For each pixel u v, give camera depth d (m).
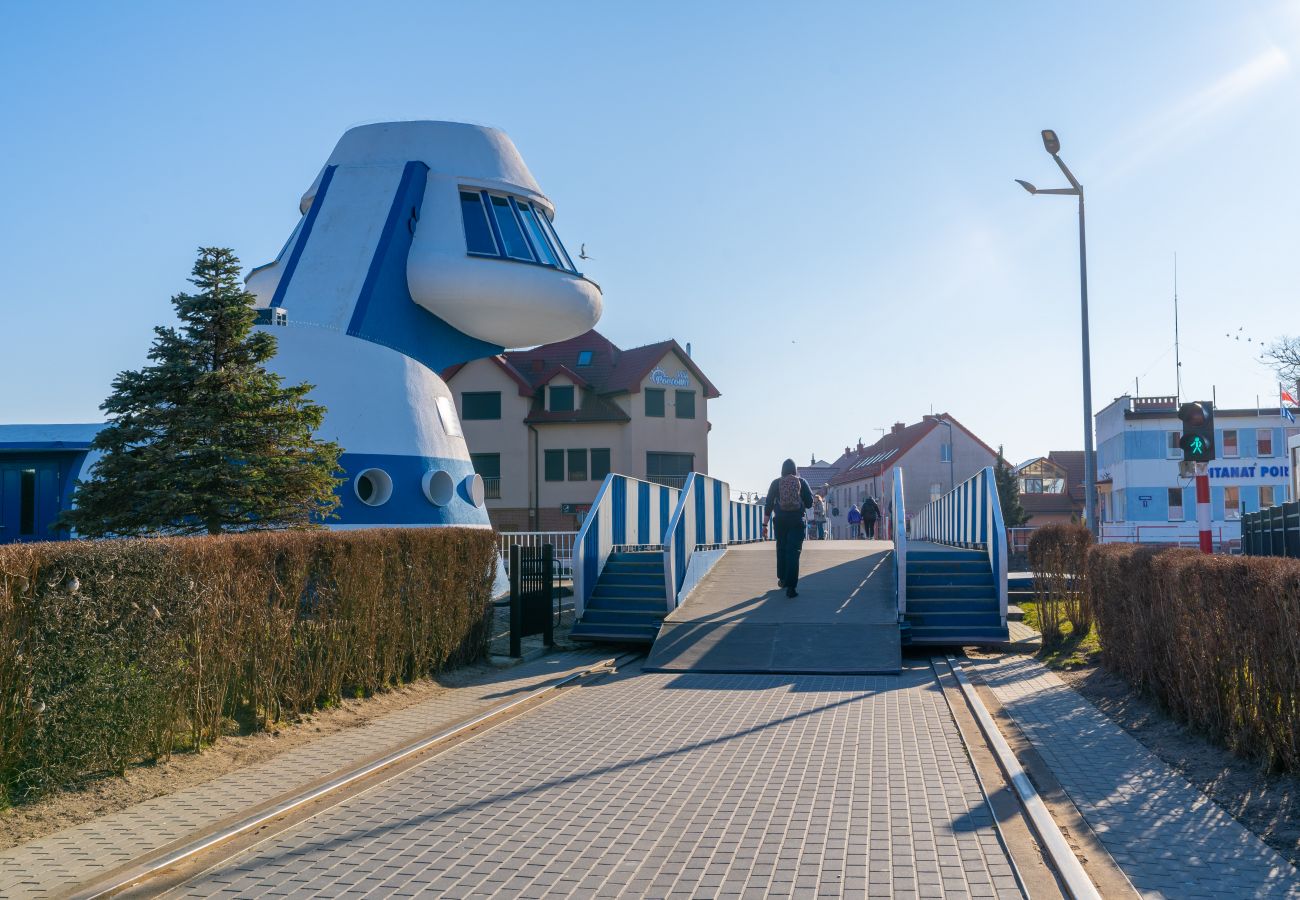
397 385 22.44
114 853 6.37
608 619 17.22
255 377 16.06
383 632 11.75
